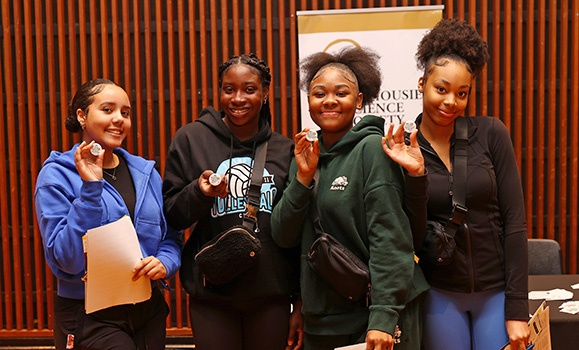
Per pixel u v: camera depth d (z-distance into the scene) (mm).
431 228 1997
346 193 1917
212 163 2211
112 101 2082
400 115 3885
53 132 4254
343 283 1848
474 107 4203
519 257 1971
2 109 4250
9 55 4219
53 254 1936
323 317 1968
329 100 1985
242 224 2137
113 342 1991
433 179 2049
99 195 1918
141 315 2098
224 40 4191
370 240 1854
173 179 2252
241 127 2264
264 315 2188
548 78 4207
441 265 2029
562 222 4238
